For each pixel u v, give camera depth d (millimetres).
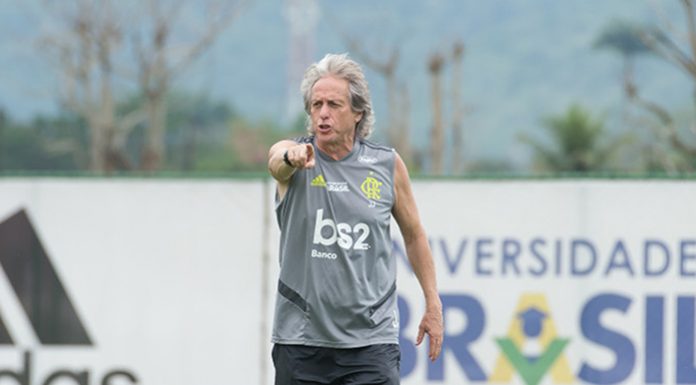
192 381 21312
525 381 20719
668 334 20531
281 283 14391
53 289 21516
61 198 21547
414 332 20812
